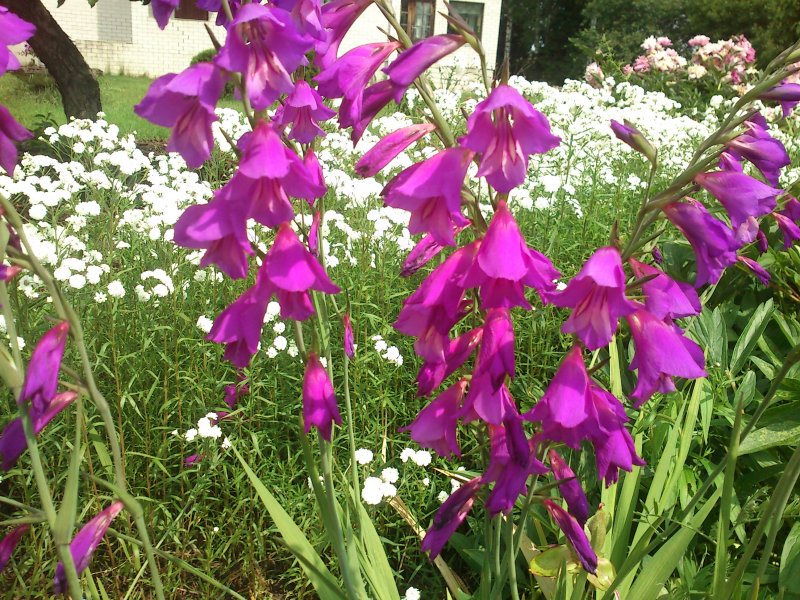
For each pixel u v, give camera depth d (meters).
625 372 3.38
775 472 2.84
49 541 2.82
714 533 2.79
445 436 1.64
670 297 1.53
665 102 7.57
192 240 1.36
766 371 3.22
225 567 2.97
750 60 10.50
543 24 34.44
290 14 1.43
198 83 1.29
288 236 1.45
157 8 1.51
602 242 4.70
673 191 1.53
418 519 3.05
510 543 1.78
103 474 2.91
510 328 1.48
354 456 2.21
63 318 1.32
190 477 3.22
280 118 1.69
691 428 2.70
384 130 5.84
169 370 3.32
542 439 1.59
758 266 2.71
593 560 1.70
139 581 2.88
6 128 1.29
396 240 4.12
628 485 2.47
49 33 8.51
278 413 3.21
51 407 1.31
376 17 19.86
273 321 3.41
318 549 2.89
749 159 1.55
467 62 11.23
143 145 9.65
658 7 26.59
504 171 1.36
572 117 5.71
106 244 4.01
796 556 2.32
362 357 3.37
